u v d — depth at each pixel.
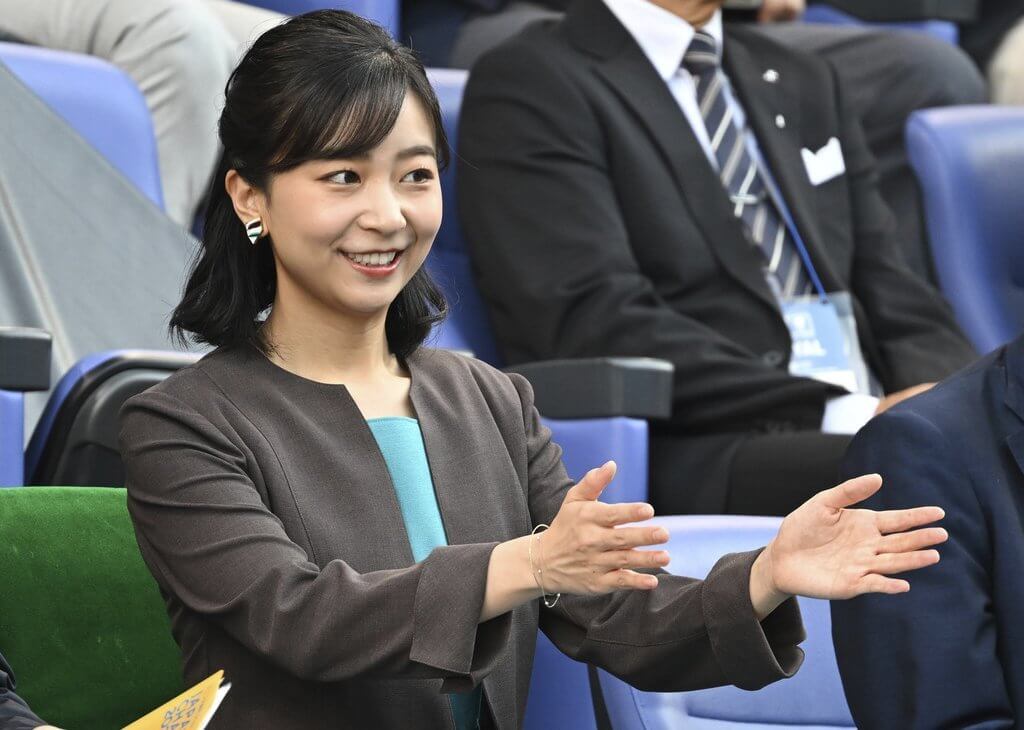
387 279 5.52
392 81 5.42
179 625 5.36
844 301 11.61
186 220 12.50
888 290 12.41
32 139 10.10
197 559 5.14
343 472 5.42
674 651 5.35
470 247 11.51
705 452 10.44
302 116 5.34
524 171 11.34
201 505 5.19
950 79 15.62
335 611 4.90
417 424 5.69
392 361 5.96
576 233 11.07
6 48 11.33
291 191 5.43
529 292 11.01
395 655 4.86
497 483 5.73
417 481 5.59
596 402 9.24
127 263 10.18
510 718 5.58
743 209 11.73
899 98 15.41
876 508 6.28
